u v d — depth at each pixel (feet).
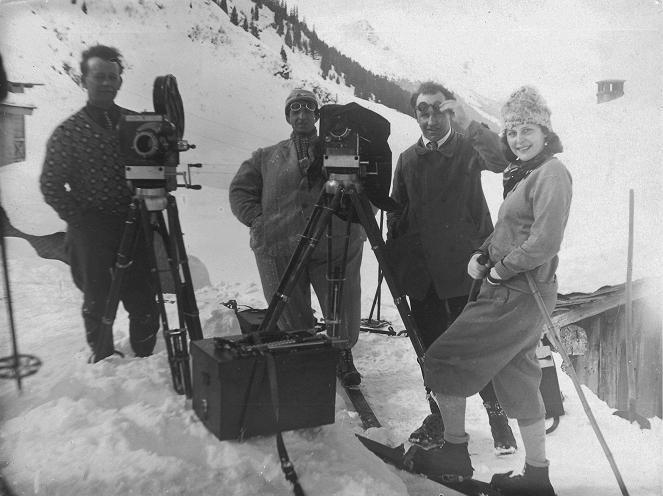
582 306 7.27
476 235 7.48
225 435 5.82
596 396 7.30
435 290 7.67
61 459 5.63
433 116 7.43
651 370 7.40
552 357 7.27
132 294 7.54
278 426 5.70
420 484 6.48
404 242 7.69
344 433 6.33
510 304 6.76
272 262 7.99
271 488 5.44
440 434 6.88
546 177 6.49
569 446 6.77
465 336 6.90
